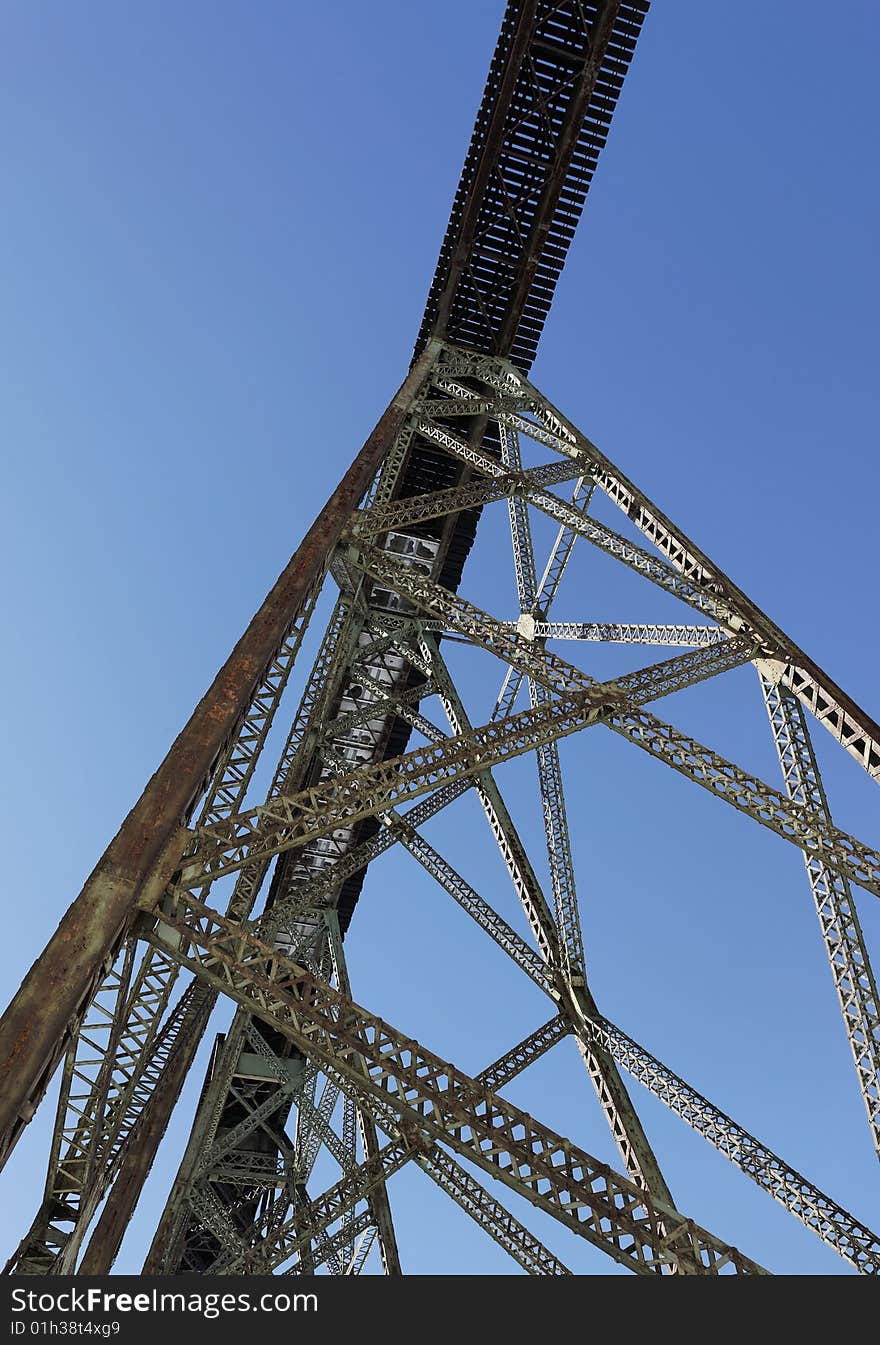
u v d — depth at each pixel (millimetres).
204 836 10969
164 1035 19844
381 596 26422
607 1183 10070
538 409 24953
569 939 19719
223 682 11945
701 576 19547
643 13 26531
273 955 10336
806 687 17359
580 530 20609
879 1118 14195
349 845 30688
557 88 27406
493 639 16797
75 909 9445
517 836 21547
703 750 15734
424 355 26516
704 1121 15953
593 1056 17859
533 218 28797
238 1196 33438
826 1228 14344
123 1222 17219
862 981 14883
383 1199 21500
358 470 18750
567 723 15070
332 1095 28453
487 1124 9953
